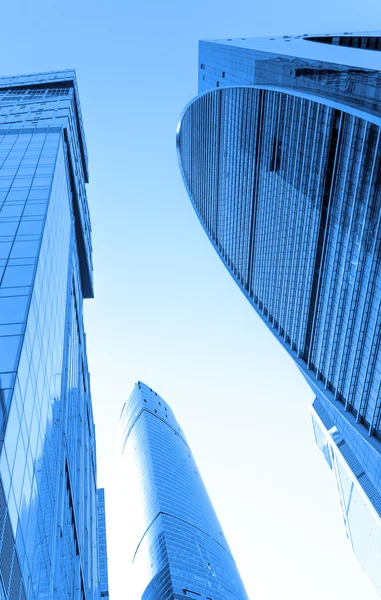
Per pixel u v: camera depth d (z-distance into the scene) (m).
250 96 118.75
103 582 148.25
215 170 157.50
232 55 125.06
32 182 60.94
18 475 33.41
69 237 82.88
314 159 90.50
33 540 36.19
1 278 43.41
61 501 51.09
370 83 67.25
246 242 136.25
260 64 107.06
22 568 32.56
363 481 181.75
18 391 34.69
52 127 82.12
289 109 98.56
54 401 51.34
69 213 84.44
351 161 78.25
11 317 39.25
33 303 41.72
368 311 79.62
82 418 90.50
